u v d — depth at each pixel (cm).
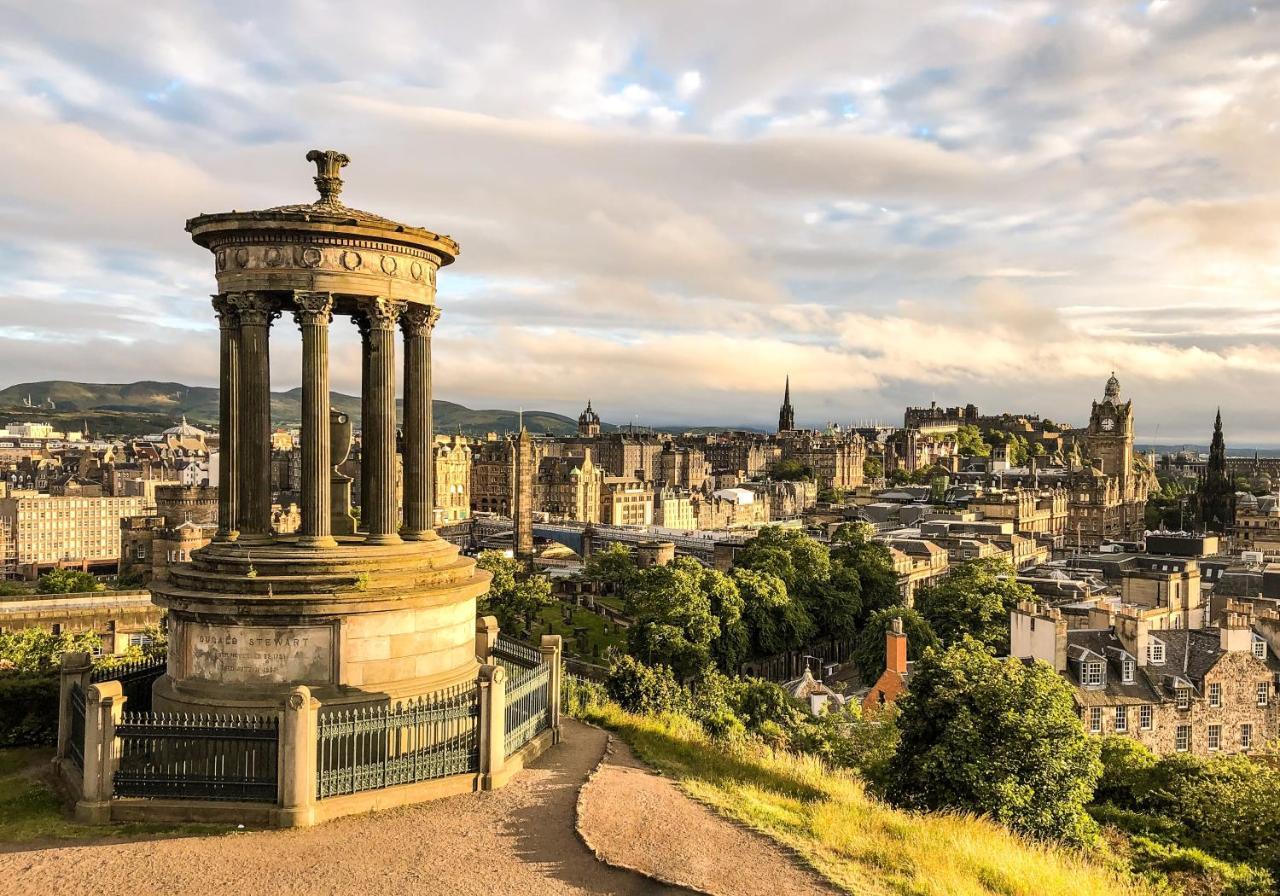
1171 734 7762
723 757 3562
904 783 4641
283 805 2519
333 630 3000
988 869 2548
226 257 3188
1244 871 4153
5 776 3044
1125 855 4244
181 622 3080
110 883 2175
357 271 3181
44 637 7119
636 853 2353
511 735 3072
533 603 12550
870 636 11294
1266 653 8700
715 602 11775
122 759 2631
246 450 3228
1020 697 4528
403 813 2611
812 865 2336
